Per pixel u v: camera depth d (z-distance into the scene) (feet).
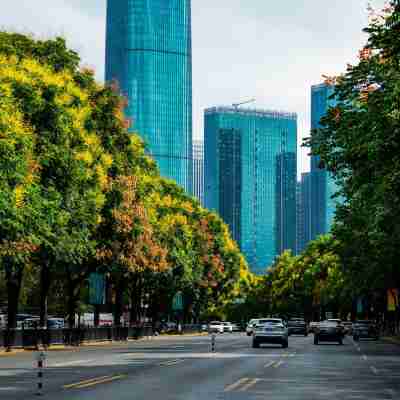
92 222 192.95
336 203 196.13
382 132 105.09
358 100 120.06
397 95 103.76
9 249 163.02
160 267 277.03
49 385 91.91
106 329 260.83
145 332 322.14
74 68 213.87
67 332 223.92
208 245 398.21
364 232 176.96
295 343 253.44
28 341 197.57
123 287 285.02
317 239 549.54
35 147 173.27
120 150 228.02
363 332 299.79
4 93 160.04
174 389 87.10
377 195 113.91
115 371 115.03
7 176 149.18
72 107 193.57
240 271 508.53
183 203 377.50
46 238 179.01
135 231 227.20
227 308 591.78
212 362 138.10
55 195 175.01
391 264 211.00
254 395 81.25
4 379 100.63
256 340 206.59
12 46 196.75
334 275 469.16
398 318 309.42
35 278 340.18
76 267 235.61
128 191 222.69
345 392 86.48
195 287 401.29
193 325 435.12
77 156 184.24
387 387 93.40
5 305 430.20
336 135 122.01
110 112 223.92
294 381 99.91
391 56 110.22
